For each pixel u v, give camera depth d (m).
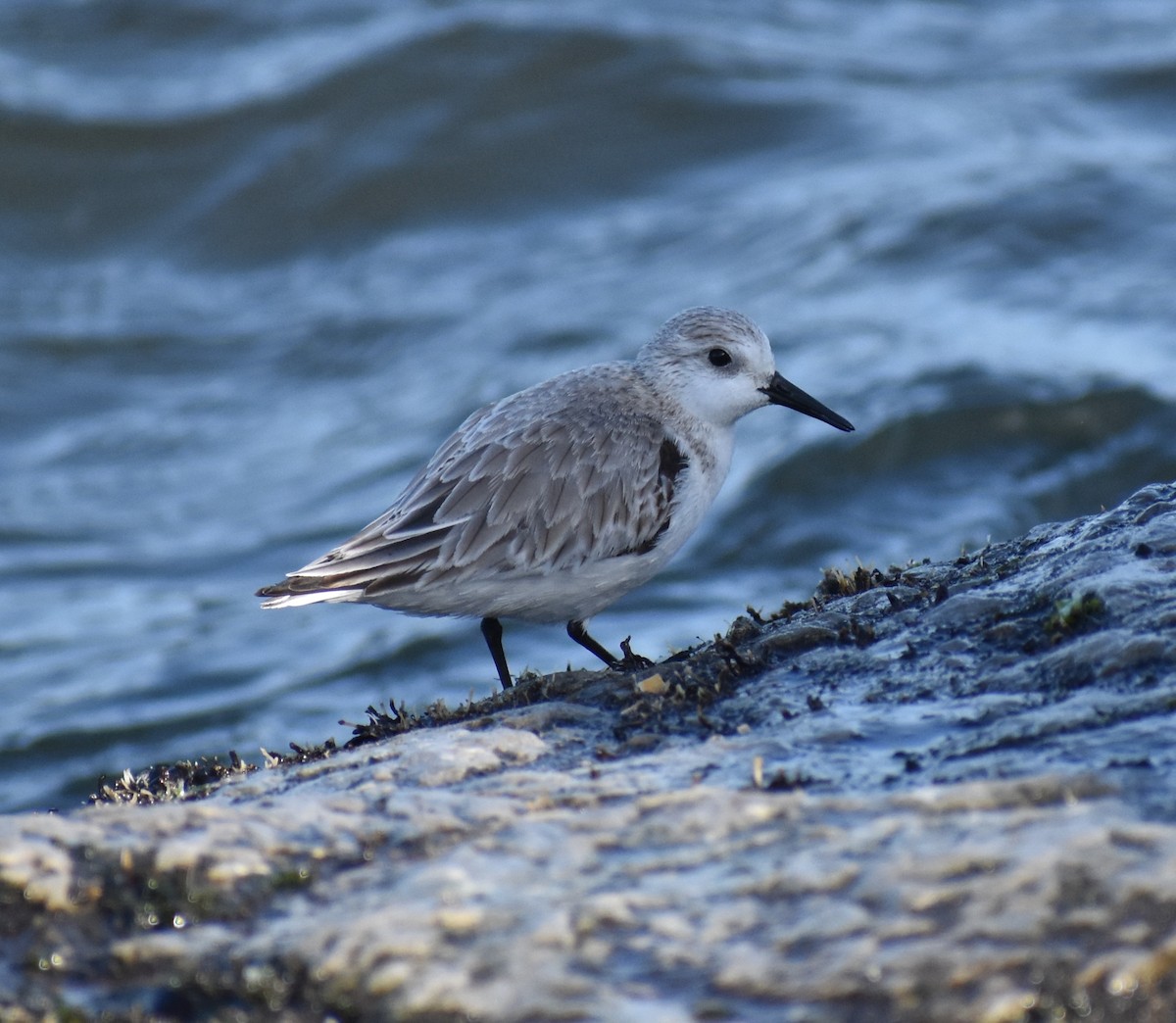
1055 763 5.78
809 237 22.95
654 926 4.92
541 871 5.29
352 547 8.35
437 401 20.44
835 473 17.53
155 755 13.38
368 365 21.94
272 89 27.75
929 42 30.98
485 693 14.09
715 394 9.41
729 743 6.53
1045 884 4.80
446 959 4.86
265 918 5.27
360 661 15.05
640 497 8.84
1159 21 31.67
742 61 28.14
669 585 16.11
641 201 25.38
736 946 4.80
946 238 22.25
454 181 26.06
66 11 32.38
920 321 20.39
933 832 5.20
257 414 21.25
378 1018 4.73
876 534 16.62
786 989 4.61
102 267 25.81
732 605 15.53
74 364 22.83
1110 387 18.12
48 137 27.41
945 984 4.54
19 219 26.50
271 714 14.04
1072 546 8.04
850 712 6.78
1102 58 29.19
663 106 26.73
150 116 27.59
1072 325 19.91
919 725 6.50
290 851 5.58
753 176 25.47
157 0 32.00
